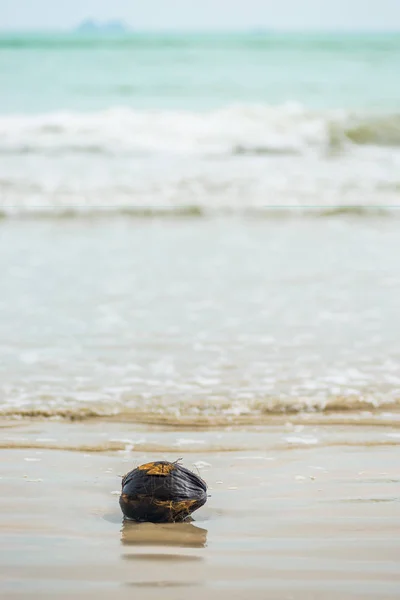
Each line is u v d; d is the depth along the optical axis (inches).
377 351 725.3
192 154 2117.4
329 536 379.6
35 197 1731.1
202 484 409.4
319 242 1371.8
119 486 447.5
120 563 350.0
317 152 2185.0
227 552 361.7
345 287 1006.4
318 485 446.6
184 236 1435.8
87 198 1733.5
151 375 651.5
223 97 2994.6
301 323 829.2
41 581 332.2
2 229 1493.6
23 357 704.4
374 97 3088.1
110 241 1379.2
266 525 393.7
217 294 965.8
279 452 497.4
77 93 2938.0
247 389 614.2
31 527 391.2
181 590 324.5
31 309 888.3
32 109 2652.6
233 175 1939.0
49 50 3700.8
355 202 1740.9
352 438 521.0
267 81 3329.2
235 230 1502.2
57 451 497.7
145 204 1702.8
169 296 956.0
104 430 534.6
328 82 3353.8
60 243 1353.3
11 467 471.8
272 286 1011.9
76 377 645.9
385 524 394.0
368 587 327.3
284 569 343.9
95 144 2151.8
